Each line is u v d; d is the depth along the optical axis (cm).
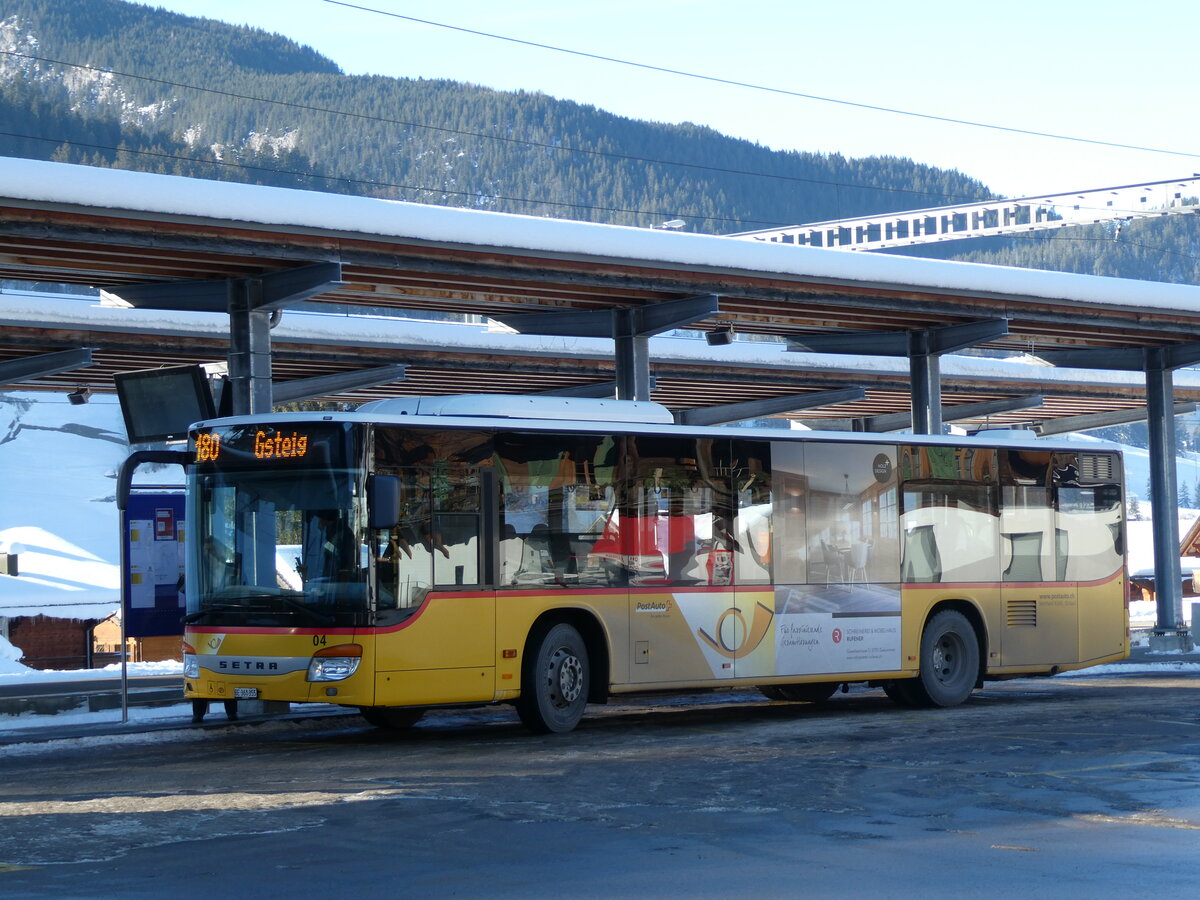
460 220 2028
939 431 2914
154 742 1631
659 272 2280
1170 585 3061
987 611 2000
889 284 2455
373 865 884
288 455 1522
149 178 1764
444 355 3234
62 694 1972
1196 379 4378
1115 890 801
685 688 1722
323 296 2434
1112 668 2684
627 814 1060
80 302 2730
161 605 1988
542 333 2647
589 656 1683
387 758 1409
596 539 1662
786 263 2356
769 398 4316
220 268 2091
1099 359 3184
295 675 1480
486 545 1573
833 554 1861
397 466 1520
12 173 1658
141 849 942
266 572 1516
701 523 1748
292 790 1191
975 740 1512
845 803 1103
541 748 1483
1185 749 1405
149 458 1614
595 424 1681
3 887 831
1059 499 2094
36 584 6284
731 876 843
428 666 1512
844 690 2114
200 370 2114
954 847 927
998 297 2584
